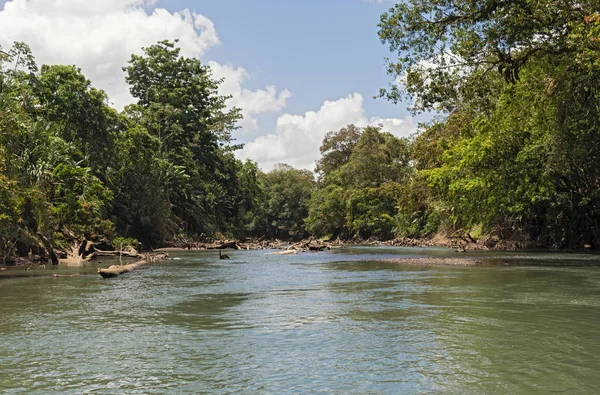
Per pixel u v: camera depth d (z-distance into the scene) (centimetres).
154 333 733
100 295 1182
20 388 487
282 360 579
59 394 469
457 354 596
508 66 1847
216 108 7806
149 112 6103
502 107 2400
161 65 6644
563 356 584
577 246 3353
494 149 2766
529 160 2762
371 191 6988
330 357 589
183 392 472
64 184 3281
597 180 2970
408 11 1902
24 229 2628
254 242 6228
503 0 1714
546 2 1662
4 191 2244
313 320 827
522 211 3547
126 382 504
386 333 717
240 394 465
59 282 1512
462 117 3459
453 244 4559
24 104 3522
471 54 1897
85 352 622
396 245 5578
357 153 7825
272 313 903
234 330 751
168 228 5625
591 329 734
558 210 3331
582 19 1653
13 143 2827
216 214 7400
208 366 557
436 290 1222
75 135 4228
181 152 6594
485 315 855
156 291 1262
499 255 2794
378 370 534
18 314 905
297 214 10075
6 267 2253
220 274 1802
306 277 1642
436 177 3403
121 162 4897
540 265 2014
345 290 1250
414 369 536
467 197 3225
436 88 1986
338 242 6725
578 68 1886
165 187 5553
